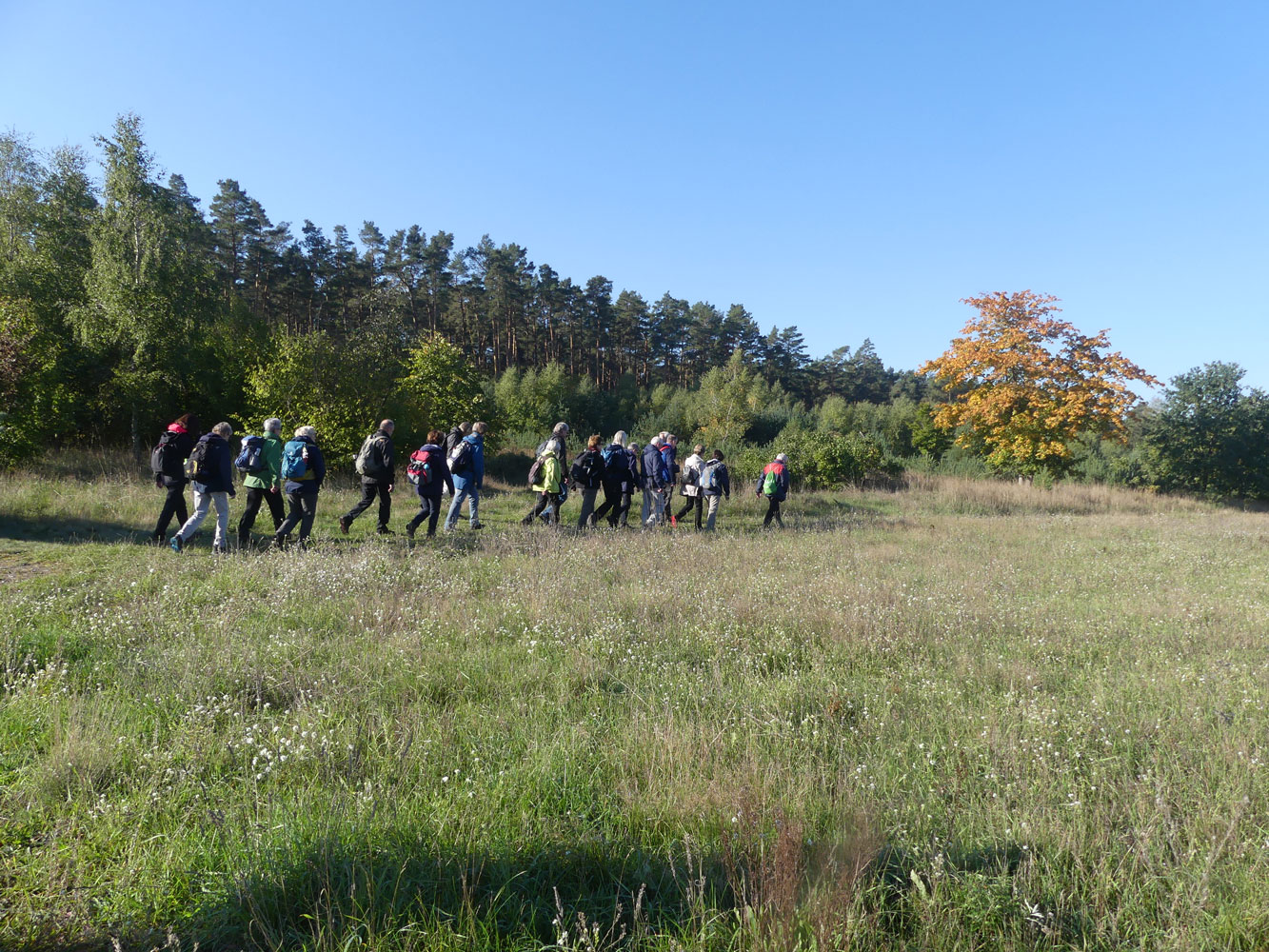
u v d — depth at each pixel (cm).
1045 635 636
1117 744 387
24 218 1888
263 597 666
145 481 1327
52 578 679
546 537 1007
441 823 278
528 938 222
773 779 325
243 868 247
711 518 1330
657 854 269
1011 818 299
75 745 327
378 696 430
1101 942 230
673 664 509
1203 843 282
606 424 4694
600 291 6788
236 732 365
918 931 230
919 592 803
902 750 371
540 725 385
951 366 2997
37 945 215
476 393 2227
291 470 866
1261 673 523
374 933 221
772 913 226
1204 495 3203
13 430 1283
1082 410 2659
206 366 1888
